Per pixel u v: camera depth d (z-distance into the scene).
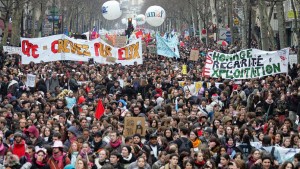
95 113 31.58
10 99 34.22
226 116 28.77
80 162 21.19
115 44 74.12
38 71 48.47
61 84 45.50
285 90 38.69
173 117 28.39
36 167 21.77
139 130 26.86
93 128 26.31
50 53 48.72
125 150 22.34
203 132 27.53
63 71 52.00
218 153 23.09
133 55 51.81
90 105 33.81
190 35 166.62
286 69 42.16
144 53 80.94
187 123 27.78
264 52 42.34
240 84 43.22
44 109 33.19
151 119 29.56
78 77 47.47
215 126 28.53
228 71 42.91
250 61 42.44
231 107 32.81
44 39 48.47
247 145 25.39
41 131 27.03
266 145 25.23
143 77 45.81
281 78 43.03
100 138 25.00
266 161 21.66
